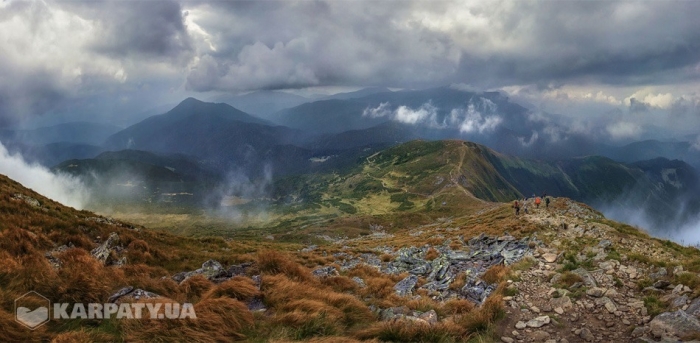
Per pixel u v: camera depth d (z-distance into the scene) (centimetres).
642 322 1070
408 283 1908
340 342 948
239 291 1259
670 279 1347
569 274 1465
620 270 1521
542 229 3241
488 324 1104
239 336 980
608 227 2858
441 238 4066
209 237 3300
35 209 2356
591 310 1182
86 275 1148
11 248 1447
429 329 1045
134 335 905
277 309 1183
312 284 1623
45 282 1087
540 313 1195
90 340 853
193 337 917
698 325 942
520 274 1602
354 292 1706
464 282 1786
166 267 2000
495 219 5419
